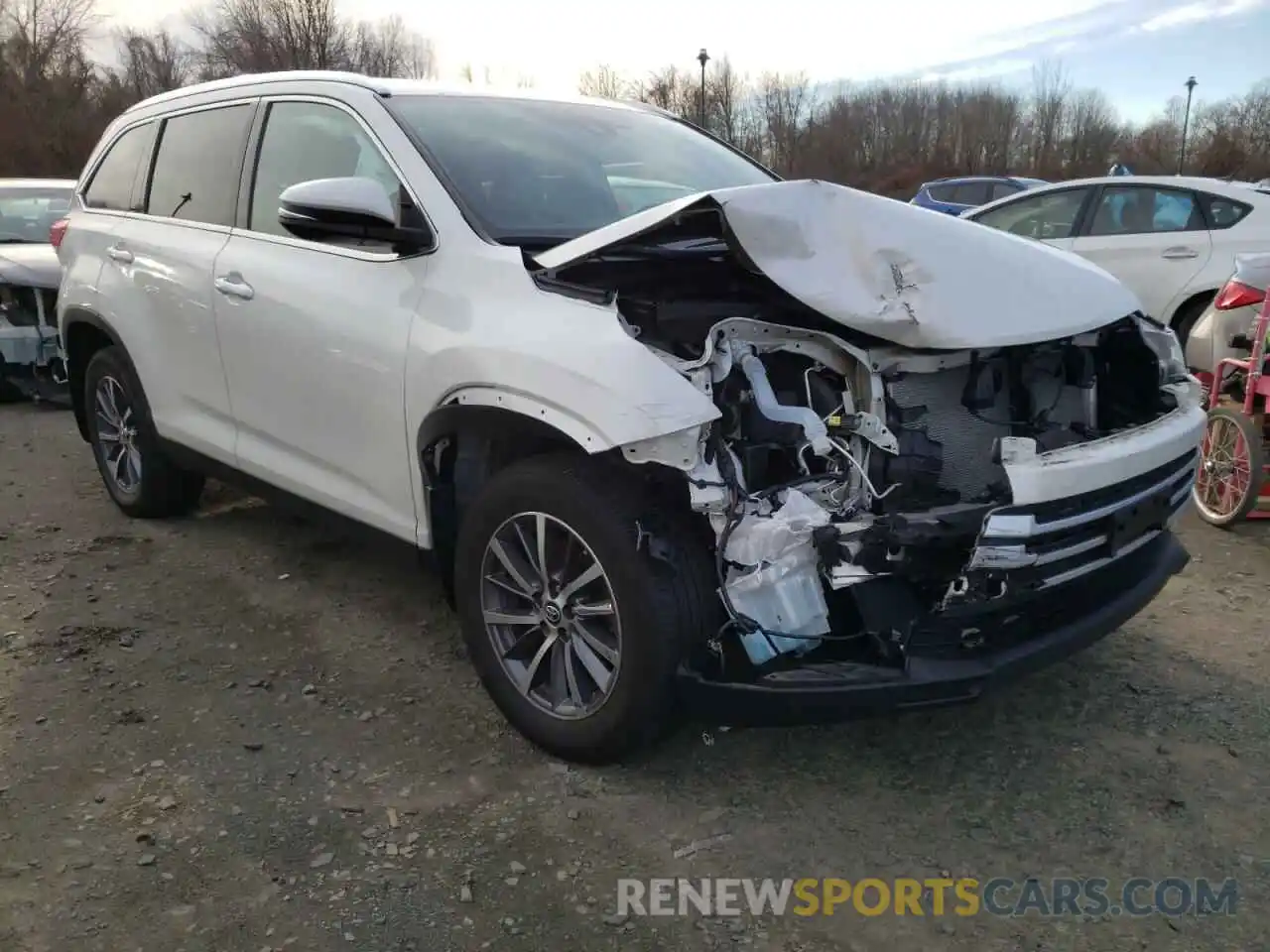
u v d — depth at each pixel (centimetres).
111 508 535
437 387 311
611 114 433
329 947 236
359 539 369
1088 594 296
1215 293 768
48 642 379
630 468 269
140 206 480
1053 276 319
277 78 418
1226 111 4794
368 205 318
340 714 334
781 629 264
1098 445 282
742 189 288
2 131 3409
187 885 255
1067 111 4834
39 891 252
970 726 332
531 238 330
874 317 278
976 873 265
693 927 245
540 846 272
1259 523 531
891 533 256
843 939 243
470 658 327
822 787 299
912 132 4303
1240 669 369
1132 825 284
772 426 272
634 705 279
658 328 300
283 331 373
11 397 802
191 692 346
